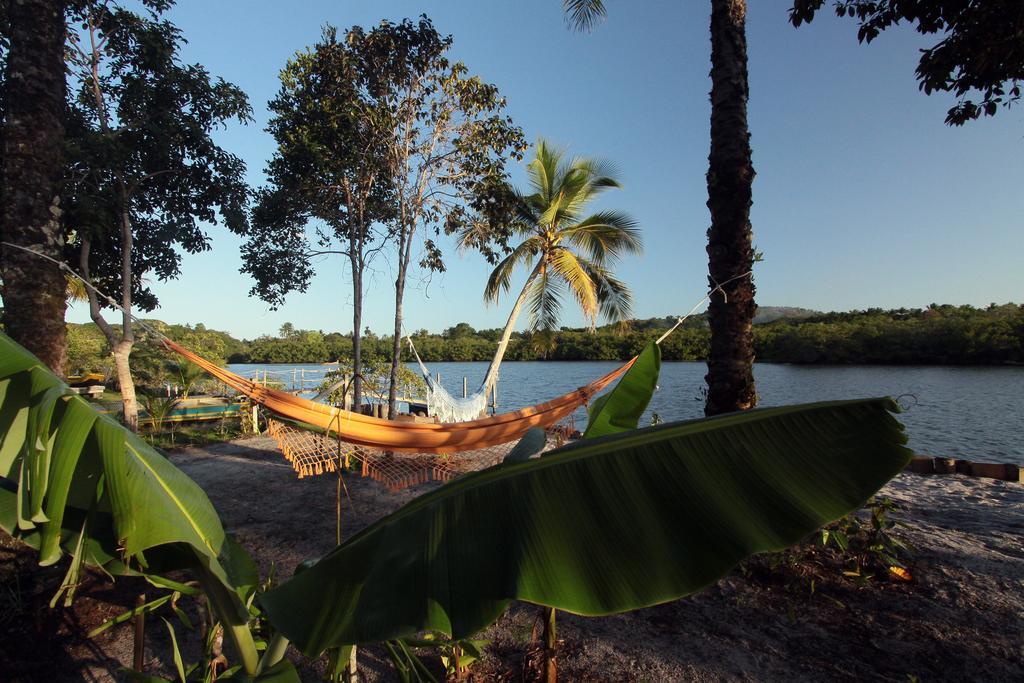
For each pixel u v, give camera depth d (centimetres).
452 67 915
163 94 743
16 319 364
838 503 101
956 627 278
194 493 155
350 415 473
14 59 372
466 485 130
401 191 956
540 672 250
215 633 206
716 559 101
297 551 423
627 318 1228
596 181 1088
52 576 337
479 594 108
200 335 2306
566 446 134
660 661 262
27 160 370
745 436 117
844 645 270
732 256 374
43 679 258
